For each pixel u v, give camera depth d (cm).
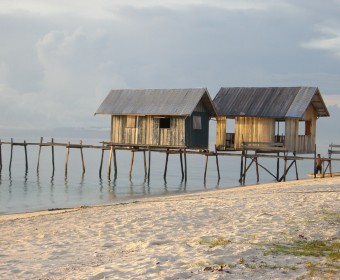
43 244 1526
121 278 1054
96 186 4809
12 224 2062
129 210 2200
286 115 4528
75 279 1067
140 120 4788
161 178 5875
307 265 1148
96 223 1875
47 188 4659
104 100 5044
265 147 4612
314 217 1755
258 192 2839
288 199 2294
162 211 2064
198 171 7444
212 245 1367
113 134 4944
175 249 1335
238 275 1066
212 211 1994
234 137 4812
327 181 3566
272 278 1046
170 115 4597
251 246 1333
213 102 4903
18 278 1098
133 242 1480
